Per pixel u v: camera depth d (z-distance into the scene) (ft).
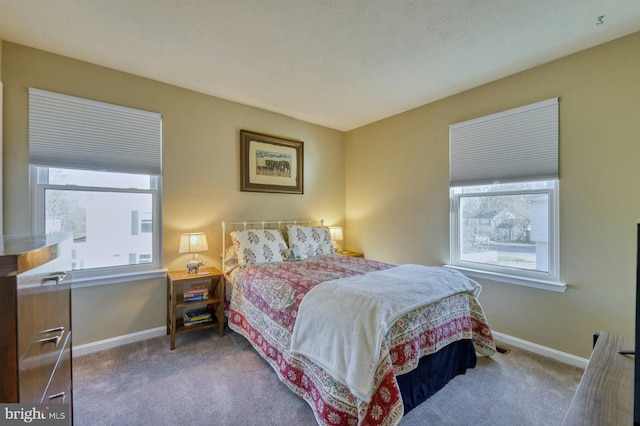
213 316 9.81
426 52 7.45
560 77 7.75
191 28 6.45
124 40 6.95
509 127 8.73
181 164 9.69
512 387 6.54
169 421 5.42
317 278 7.32
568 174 7.65
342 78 8.93
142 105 8.89
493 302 9.09
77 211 8.09
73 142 7.81
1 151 6.77
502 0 5.53
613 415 2.84
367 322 4.97
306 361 5.76
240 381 6.74
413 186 11.57
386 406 4.61
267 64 8.08
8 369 2.28
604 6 5.69
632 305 6.75
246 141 11.17
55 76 7.57
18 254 2.37
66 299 4.04
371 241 13.35
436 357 6.36
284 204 12.50
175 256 9.58
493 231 9.39
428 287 6.37
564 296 7.73
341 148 14.65
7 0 5.52
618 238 6.91
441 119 10.56
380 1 5.57
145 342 8.75
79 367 7.29
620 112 6.86
